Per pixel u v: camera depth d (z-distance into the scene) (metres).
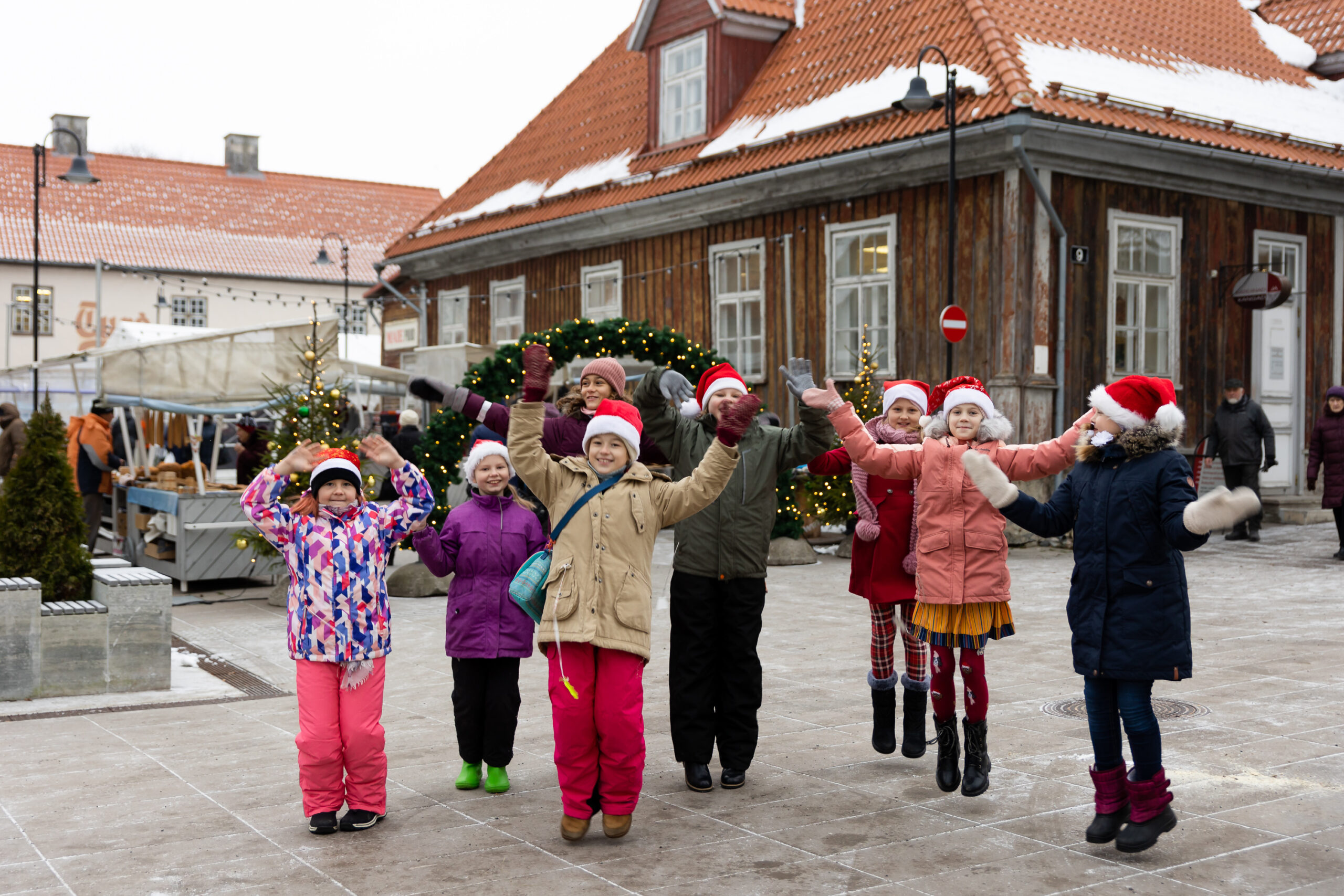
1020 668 7.80
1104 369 15.31
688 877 4.16
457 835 4.66
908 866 4.24
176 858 4.39
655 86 20.09
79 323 42.94
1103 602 4.38
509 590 4.77
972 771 4.98
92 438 13.57
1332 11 19.95
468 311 24.55
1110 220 15.28
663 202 18.67
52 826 4.79
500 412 5.47
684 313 19.16
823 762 5.70
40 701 7.41
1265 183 16.66
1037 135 14.17
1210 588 11.23
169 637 7.80
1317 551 13.99
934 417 5.19
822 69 17.73
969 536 4.97
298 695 4.75
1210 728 6.11
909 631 5.49
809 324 17.08
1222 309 16.67
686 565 5.26
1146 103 15.03
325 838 4.63
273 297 45.88
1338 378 18.22
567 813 4.57
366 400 21.16
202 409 13.04
